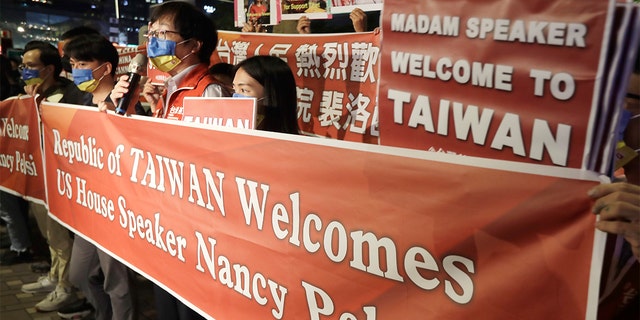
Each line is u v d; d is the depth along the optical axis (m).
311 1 3.00
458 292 1.14
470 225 1.10
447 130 1.18
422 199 1.17
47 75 3.57
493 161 1.05
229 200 1.71
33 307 3.55
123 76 2.38
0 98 5.71
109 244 2.54
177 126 1.93
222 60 3.41
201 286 1.91
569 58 1.00
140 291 3.90
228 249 1.74
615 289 1.21
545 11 1.01
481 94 1.12
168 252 2.09
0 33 9.09
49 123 3.05
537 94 1.04
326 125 2.90
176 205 2.00
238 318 1.74
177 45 2.34
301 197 1.44
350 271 1.34
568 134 1.01
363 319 1.33
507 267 1.06
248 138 1.59
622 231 0.90
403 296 1.24
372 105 2.70
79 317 3.39
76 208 2.86
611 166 0.98
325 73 2.88
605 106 0.97
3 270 4.25
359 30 2.82
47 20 20.53
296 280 1.49
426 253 1.17
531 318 1.04
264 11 3.31
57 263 3.77
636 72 1.21
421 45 1.19
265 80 1.99
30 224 5.70
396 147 1.20
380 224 1.25
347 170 1.31
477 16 1.10
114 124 2.37
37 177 3.46
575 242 0.96
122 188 2.36
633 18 0.92
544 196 0.99
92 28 3.01
